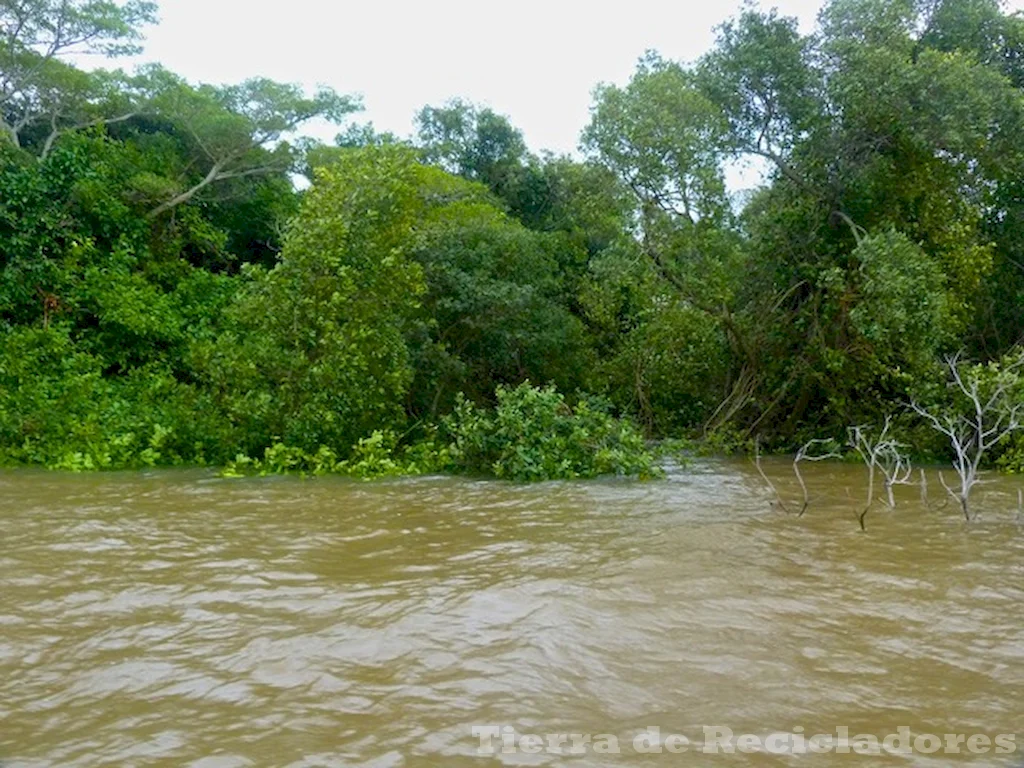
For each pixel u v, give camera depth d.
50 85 20.25
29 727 3.10
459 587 4.98
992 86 14.23
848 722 3.10
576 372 17.55
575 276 19.72
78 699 3.36
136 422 12.38
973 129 13.64
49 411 12.41
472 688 3.41
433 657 3.77
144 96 21.88
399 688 3.42
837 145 14.49
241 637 4.09
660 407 17.42
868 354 13.85
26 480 10.11
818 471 11.87
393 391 13.02
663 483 10.34
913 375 13.30
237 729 3.05
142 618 4.41
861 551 5.97
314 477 10.75
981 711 3.21
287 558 5.82
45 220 16.38
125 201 18.69
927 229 14.63
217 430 12.02
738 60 14.88
